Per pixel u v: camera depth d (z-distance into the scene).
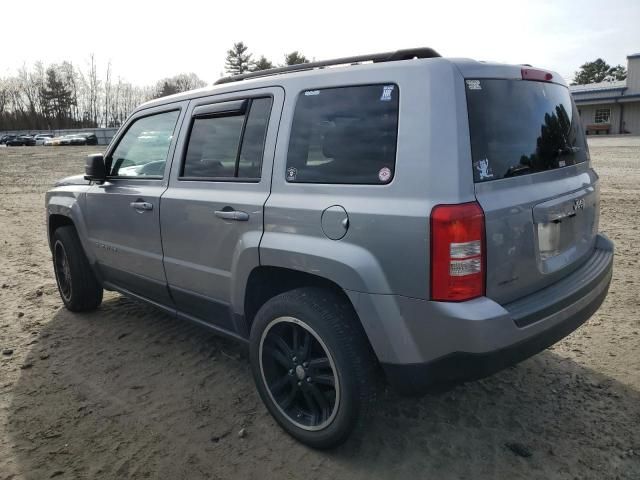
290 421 2.99
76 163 25.48
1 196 14.12
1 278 6.27
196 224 3.44
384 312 2.51
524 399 3.37
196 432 3.12
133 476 2.76
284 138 3.01
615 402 3.30
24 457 2.92
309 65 3.12
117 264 4.32
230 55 84.56
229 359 4.02
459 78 2.49
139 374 3.82
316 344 2.86
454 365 2.42
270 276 3.15
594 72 81.00
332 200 2.70
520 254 2.58
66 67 90.00
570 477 2.68
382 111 2.62
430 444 2.96
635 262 6.13
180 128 3.73
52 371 3.88
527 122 2.81
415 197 2.43
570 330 2.82
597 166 17.70
